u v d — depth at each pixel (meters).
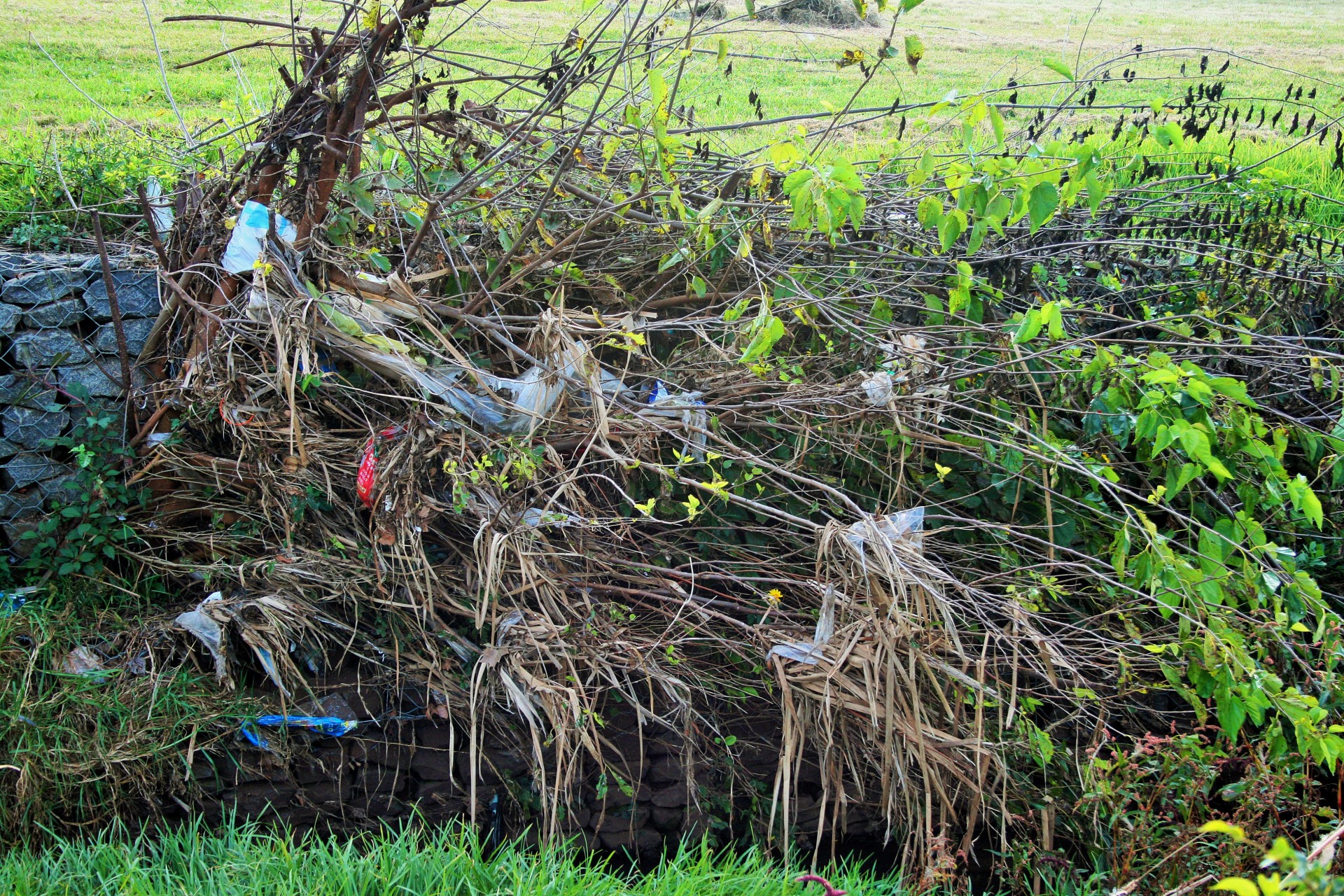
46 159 4.72
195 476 3.50
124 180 4.52
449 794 3.34
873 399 3.39
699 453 3.44
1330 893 1.62
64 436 3.54
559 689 2.96
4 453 3.45
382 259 3.48
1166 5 14.28
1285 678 3.08
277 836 3.10
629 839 3.46
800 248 3.92
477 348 3.71
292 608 3.19
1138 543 3.34
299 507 3.30
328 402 3.46
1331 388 3.90
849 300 3.81
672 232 3.74
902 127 3.60
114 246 4.09
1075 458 3.37
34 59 7.80
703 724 3.45
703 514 3.59
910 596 3.08
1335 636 2.97
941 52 9.41
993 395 3.61
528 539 3.16
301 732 3.16
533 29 7.34
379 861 2.93
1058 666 3.16
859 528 3.02
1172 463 3.22
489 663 3.04
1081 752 3.26
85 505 3.39
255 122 3.81
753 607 3.40
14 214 4.27
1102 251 4.27
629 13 3.34
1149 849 2.88
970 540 3.72
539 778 3.16
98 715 3.02
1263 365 3.91
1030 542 3.71
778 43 8.62
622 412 3.37
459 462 3.17
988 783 3.21
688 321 3.51
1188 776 2.94
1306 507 3.04
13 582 3.46
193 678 3.17
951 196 3.62
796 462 3.47
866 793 3.48
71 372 3.52
